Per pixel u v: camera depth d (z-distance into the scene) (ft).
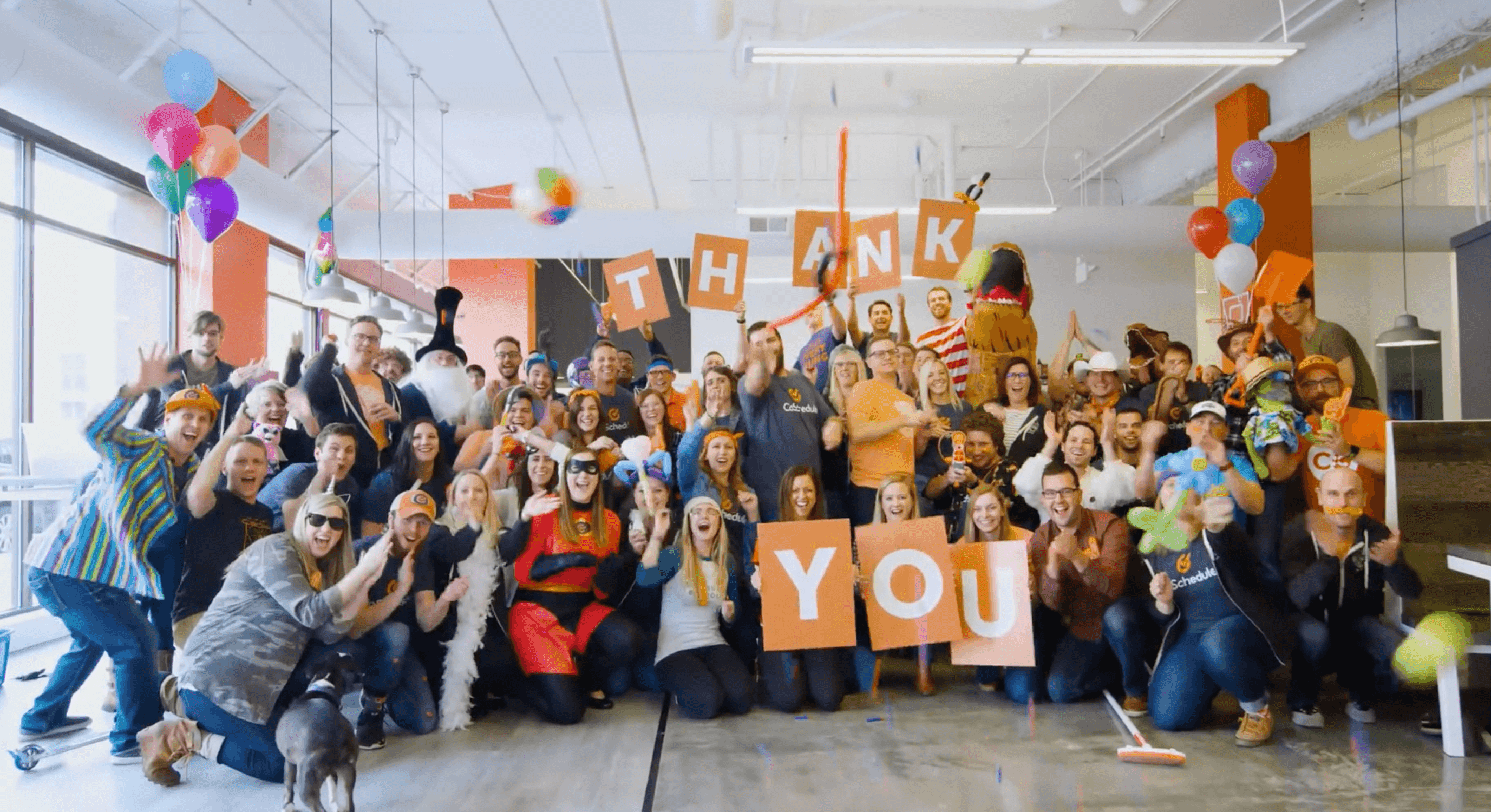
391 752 10.82
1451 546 10.85
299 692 9.88
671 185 42.01
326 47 25.32
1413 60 21.93
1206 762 10.12
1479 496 11.34
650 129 34.04
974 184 17.90
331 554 10.36
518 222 31.35
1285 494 13.55
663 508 12.46
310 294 24.44
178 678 10.10
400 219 31.17
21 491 16.66
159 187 15.05
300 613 9.62
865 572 12.71
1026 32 25.35
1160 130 33.17
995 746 10.79
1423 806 8.82
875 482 14.70
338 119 31.53
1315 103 25.48
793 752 10.69
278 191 26.05
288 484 12.32
